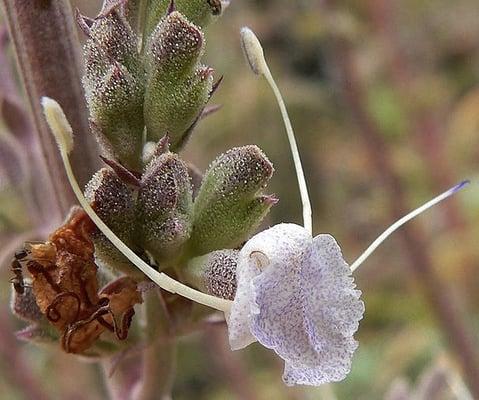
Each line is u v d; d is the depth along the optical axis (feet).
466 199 0.88
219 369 0.85
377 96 0.94
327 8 0.76
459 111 0.98
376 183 0.84
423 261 0.77
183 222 0.41
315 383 0.38
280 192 1.25
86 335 0.41
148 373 0.46
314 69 1.08
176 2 0.42
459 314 0.76
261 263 0.38
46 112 0.39
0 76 0.53
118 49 0.42
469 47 1.26
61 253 0.41
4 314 0.65
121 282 0.41
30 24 0.45
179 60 0.41
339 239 1.06
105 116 0.42
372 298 0.97
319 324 0.38
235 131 1.11
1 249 0.54
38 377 0.70
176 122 0.42
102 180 0.41
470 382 0.74
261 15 0.94
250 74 1.04
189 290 0.39
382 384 0.93
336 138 1.18
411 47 1.14
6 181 0.53
